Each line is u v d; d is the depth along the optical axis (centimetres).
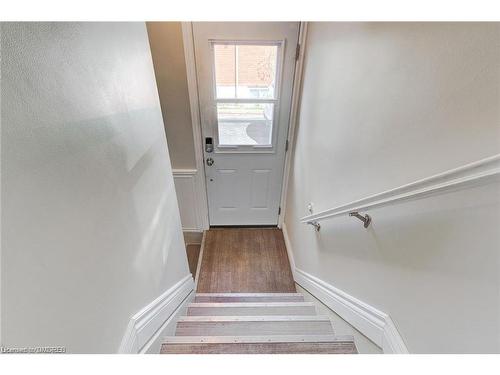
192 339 136
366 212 117
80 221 71
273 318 167
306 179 228
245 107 269
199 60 240
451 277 70
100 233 81
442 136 73
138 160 110
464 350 67
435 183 71
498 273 58
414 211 85
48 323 60
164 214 144
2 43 48
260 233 344
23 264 53
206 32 229
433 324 77
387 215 100
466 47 65
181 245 184
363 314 118
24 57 53
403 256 91
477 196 62
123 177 96
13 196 51
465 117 66
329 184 168
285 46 238
